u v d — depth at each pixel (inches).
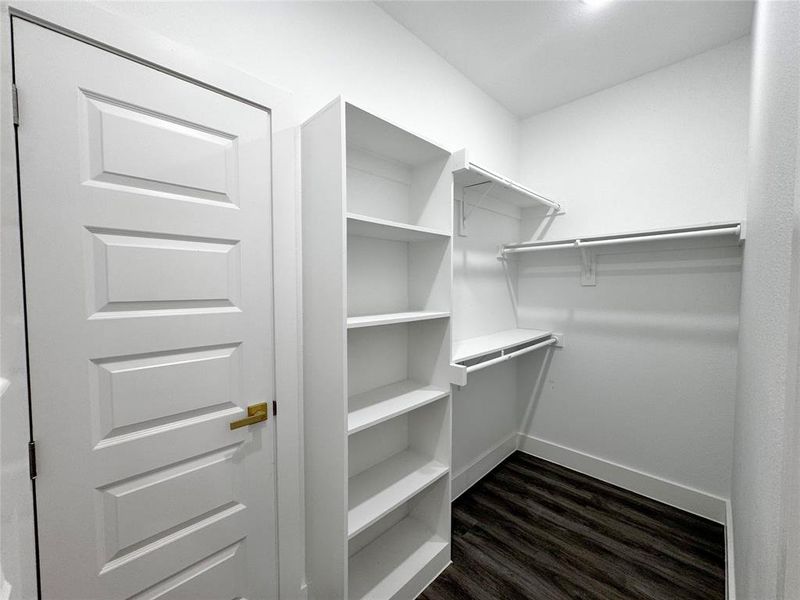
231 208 45.3
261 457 49.4
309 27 53.4
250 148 46.9
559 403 99.0
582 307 94.1
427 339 66.7
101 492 37.1
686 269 78.6
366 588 53.7
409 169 68.4
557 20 66.0
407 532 66.4
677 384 80.1
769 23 36.3
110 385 37.2
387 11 64.1
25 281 32.5
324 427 49.2
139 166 38.3
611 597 56.2
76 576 35.6
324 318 48.3
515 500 81.9
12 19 31.6
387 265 65.7
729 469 74.1
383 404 56.9
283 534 51.9
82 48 34.9
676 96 78.3
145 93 38.5
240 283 46.5
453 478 82.4
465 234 84.7
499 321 98.2
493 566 62.5
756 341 37.9
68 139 34.4
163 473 41.2
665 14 64.1
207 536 44.7
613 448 89.4
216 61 43.5
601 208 89.6
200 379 43.4
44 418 33.6
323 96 55.0
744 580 39.2
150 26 39.4
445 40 71.3
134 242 38.4
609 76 83.4
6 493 29.0
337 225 45.4
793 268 17.2
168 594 41.9
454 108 79.8
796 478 14.6
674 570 61.3
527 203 97.8
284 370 51.1
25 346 32.6
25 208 32.5
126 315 38.2
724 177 72.8
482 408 93.0
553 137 97.9
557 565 62.6
